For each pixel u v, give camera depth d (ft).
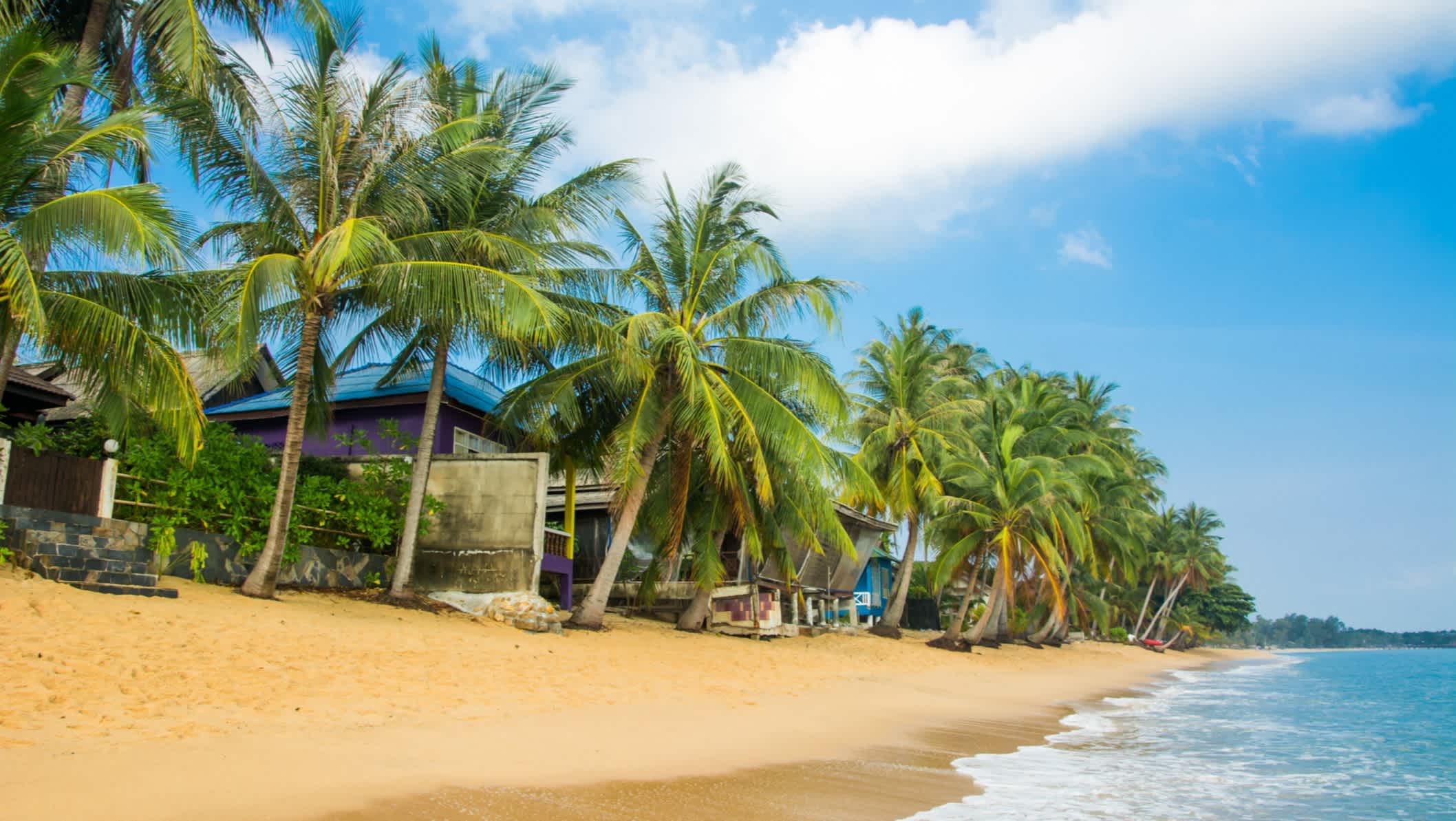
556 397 61.41
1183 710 72.49
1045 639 160.86
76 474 41.34
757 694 49.01
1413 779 39.68
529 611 55.47
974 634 109.19
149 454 44.52
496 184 56.65
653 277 68.33
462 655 42.83
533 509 58.08
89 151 38.58
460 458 59.31
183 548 45.83
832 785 28.30
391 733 28.50
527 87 57.16
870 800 26.61
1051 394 135.95
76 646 30.60
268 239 48.67
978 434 118.83
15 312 34.50
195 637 34.96
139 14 48.60
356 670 36.24
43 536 38.58
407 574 54.75
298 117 49.01
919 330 109.09
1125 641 222.69
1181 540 244.42
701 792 25.52
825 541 99.76
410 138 50.83
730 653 64.03
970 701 60.75
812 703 48.85
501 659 44.06
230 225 50.14
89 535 40.73
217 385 80.89
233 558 48.70
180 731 25.13
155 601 38.78
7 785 18.90
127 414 46.21
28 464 39.70
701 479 73.51
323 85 48.62
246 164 46.55
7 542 37.76
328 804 20.22
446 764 25.46
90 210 35.37
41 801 18.24
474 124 51.90
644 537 85.76
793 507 74.90
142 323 42.50
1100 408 167.43
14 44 36.06
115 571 40.11
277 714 28.76
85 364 40.42
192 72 44.27
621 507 63.26
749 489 73.20
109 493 42.04
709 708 42.22
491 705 35.17
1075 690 82.94
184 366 42.24
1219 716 68.69
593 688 42.19
